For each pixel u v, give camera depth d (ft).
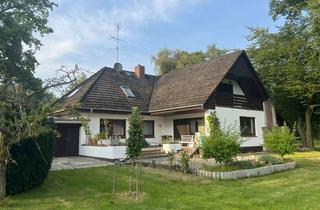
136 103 82.43
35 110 30.58
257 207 27.02
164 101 82.43
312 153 80.69
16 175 32.83
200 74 83.71
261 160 50.67
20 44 66.59
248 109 86.74
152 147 73.77
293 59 92.99
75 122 71.10
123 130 78.02
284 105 103.71
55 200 30.40
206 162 56.03
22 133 29.19
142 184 37.19
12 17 65.00
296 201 28.76
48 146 36.47
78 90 79.77
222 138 44.50
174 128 85.05
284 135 53.26
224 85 88.58
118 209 26.84
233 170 42.19
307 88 89.81
